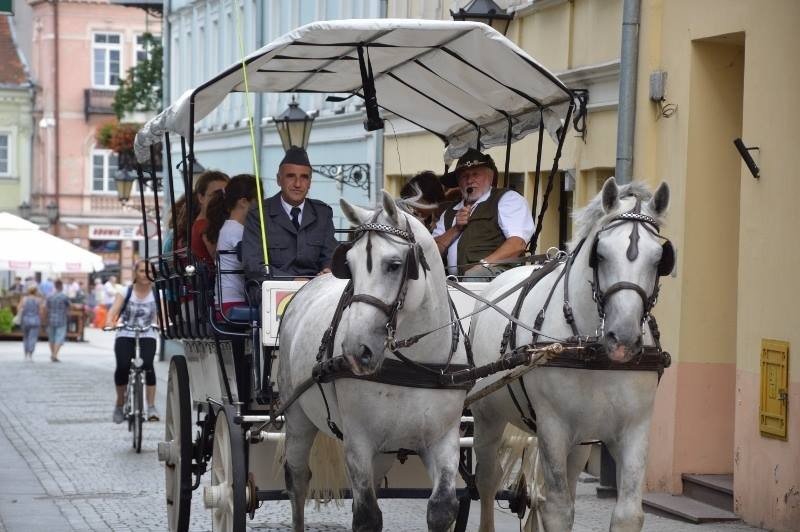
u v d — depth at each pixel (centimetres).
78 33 7400
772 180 1206
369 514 824
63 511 1283
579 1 1648
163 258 1198
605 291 783
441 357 834
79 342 5019
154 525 1209
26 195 7469
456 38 1003
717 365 1369
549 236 1728
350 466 828
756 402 1226
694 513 1259
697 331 1364
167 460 1132
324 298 900
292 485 962
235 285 1077
